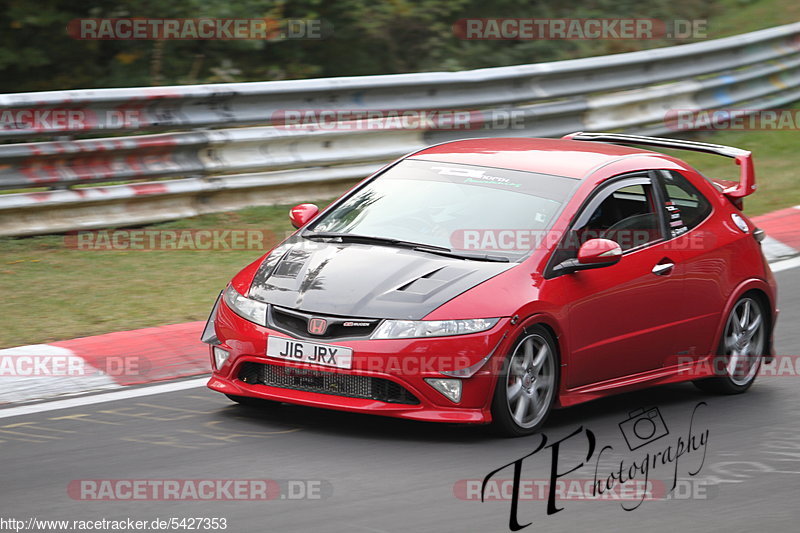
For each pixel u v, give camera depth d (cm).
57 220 3644
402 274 2150
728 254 2564
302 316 2100
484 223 2273
